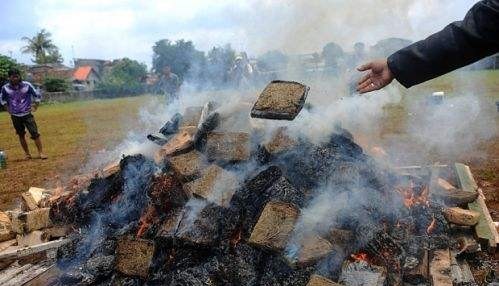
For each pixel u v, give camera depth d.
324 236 3.21
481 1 1.56
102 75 78.44
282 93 3.45
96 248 3.69
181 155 3.94
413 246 3.45
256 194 3.43
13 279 3.80
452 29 1.62
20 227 4.53
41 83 52.38
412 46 1.73
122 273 3.31
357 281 2.96
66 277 3.50
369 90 1.87
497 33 1.53
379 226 3.36
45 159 10.05
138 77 61.84
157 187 3.77
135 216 3.95
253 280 3.07
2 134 16.77
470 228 4.02
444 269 3.36
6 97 9.75
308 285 2.81
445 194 4.35
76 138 13.46
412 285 3.26
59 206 4.51
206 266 3.22
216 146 3.82
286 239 3.05
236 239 3.30
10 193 7.34
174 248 3.34
